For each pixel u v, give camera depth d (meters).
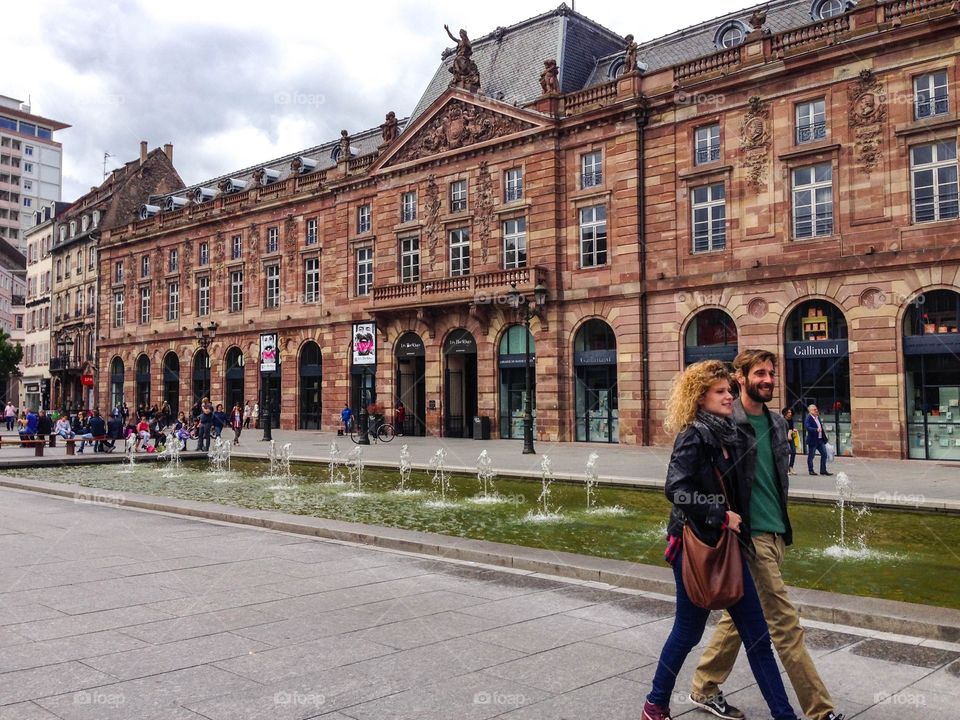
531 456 26.25
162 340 55.41
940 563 10.16
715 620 7.41
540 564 9.08
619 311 31.77
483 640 6.46
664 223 30.88
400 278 40.16
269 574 8.89
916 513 14.56
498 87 38.34
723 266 29.22
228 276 50.72
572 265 33.44
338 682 5.46
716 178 29.59
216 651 6.12
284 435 41.16
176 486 19.33
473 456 26.47
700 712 5.03
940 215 24.70
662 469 21.22
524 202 34.66
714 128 30.02
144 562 9.52
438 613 7.28
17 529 12.06
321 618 7.08
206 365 52.03
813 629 6.85
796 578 9.31
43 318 75.94
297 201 46.16
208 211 52.81
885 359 25.27
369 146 47.62
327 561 9.63
